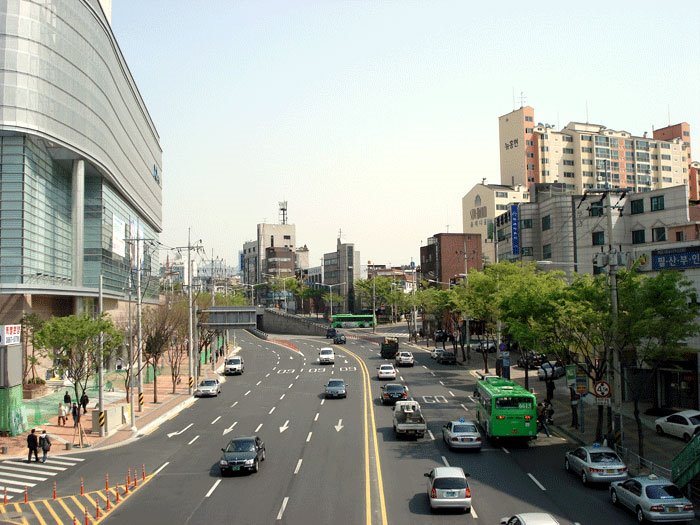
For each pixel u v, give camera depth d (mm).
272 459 34312
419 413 40000
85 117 67562
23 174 58500
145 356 59188
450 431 36219
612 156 173875
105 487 29484
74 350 44844
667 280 32062
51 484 30469
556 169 173000
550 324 39688
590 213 76188
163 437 41781
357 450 36125
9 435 41719
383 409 50375
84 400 48250
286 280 197125
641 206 72938
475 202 174375
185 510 25344
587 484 28188
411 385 63031
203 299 95375
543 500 25984
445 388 60719
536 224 93500
